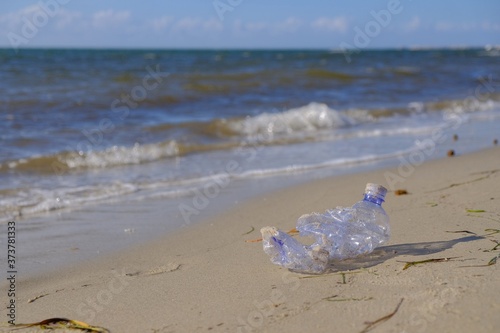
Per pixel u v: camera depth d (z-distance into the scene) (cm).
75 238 472
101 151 825
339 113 1163
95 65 2659
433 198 504
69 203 584
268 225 482
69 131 977
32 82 1623
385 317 265
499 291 275
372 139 965
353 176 670
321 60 3697
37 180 688
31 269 398
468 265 317
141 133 983
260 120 1083
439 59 4244
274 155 837
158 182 677
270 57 4575
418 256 341
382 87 1812
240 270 355
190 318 288
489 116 1223
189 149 880
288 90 1652
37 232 491
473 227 399
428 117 1226
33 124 1027
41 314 313
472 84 1980
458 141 913
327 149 878
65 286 360
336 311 276
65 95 1351
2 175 710
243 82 1734
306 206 544
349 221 348
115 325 288
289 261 335
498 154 755
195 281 343
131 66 2602
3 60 2961
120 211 555
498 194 494
